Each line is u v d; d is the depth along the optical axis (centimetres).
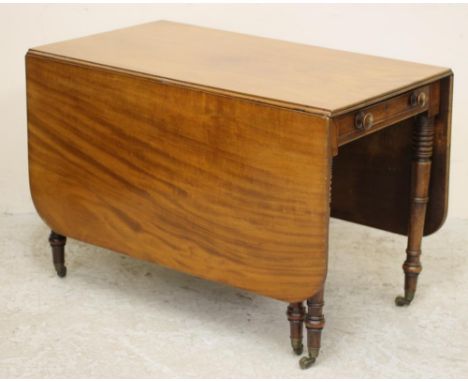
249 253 366
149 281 426
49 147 404
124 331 392
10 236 461
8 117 469
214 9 459
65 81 392
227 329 394
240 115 355
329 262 440
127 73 376
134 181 386
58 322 396
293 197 352
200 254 378
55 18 458
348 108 345
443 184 397
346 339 387
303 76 373
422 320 400
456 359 377
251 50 403
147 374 367
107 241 401
